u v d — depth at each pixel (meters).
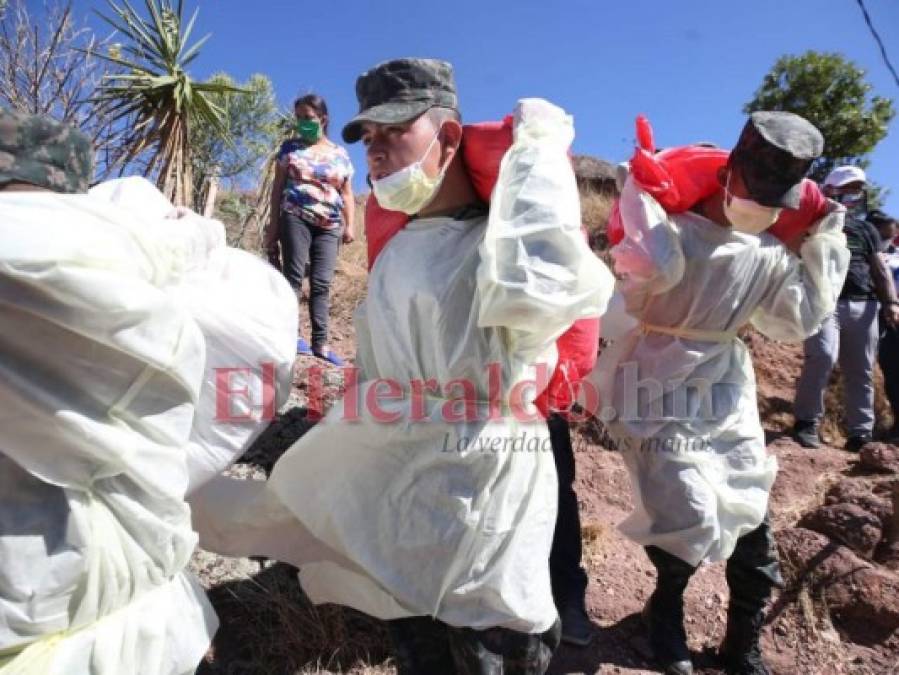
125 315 1.40
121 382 1.47
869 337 4.97
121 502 1.52
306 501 2.25
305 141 4.77
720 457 2.69
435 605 2.02
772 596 3.28
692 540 2.61
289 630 2.67
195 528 2.57
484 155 1.99
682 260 2.51
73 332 1.40
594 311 1.93
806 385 4.87
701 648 3.02
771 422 5.27
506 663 2.22
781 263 2.67
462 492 1.96
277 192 4.75
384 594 2.29
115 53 5.56
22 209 1.36
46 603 1.41
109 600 1.51
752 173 2.36
